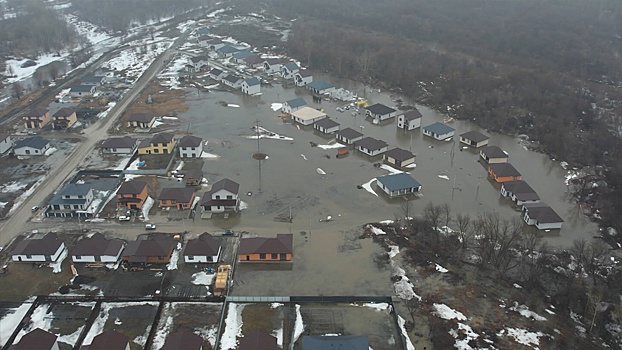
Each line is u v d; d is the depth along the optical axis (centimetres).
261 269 7938
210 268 7869
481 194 10375
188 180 10412
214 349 6347
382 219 9338
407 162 11494
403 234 8838
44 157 11694
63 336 6550
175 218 9238
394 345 6506
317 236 8781
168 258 8012
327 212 9550
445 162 11825
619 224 9138
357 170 11300
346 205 9812
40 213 9369
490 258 8000
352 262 8112
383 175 11062
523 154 12400
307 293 7431
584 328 6794
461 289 7512
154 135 12781
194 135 13062
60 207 9306
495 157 11644
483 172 11356
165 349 6078
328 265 8031
